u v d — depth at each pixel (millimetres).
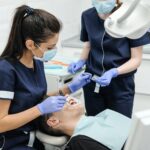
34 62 1544
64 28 2945
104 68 1943
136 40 1808
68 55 2799
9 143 1475
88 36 2006
